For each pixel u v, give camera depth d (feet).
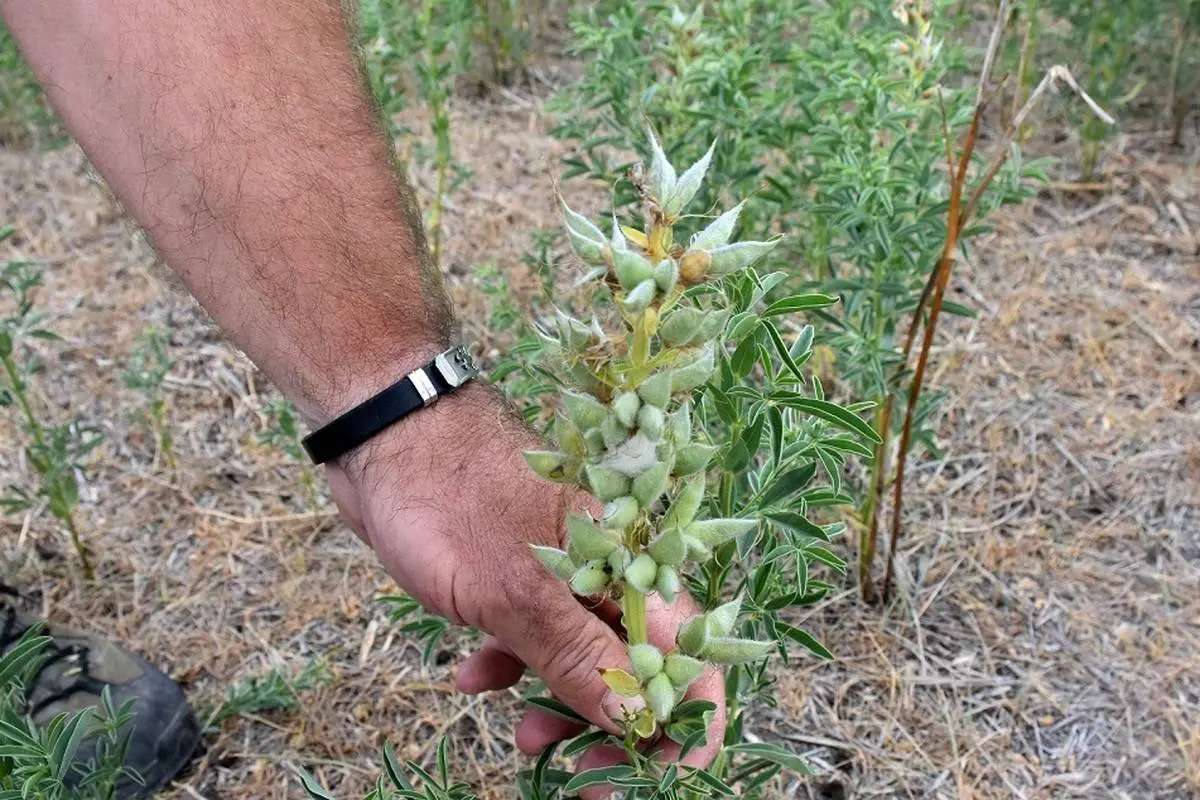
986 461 2.55
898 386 2.06
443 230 3.31
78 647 2.03
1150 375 2.73
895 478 2.08
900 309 2.01
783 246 2.47
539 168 3.58
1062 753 1.99
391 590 2.34
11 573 2.39
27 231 3.42
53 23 1.31
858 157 2.02
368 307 1.34
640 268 0.84
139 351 2.65
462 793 1.33
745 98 2.24
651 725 1.09
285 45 1.36
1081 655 2.15
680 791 1.23
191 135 1.30
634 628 1.01
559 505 1.27
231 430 2.77
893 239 1.91
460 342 1.41
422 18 2.72
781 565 1.48
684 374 0.89
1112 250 3.12
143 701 1.96
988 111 3.55
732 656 1.01
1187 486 2.46
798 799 1.94
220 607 2.34
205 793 1.97
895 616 2.23
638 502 0.92
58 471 2.24
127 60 1.29
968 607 2.25
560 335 0.91
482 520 1.27
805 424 1.39
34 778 1.32
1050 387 2.71
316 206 1.33
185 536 2.51
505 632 1.26
